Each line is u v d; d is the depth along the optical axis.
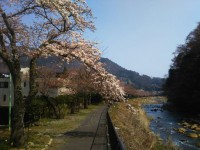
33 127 25.58
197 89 69.94
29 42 17.86
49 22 18.84
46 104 35.38
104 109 54.91
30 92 16.81
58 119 33.81
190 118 60.28
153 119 56.56
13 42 16.62
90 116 39.16
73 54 19.23
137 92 164.25
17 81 16.47
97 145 17.41
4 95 53.31
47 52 18.02
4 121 26.66
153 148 21.05
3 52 16.42
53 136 20.73
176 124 49.16
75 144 17.72
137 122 32.47
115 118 27.19
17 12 17.34
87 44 20.05
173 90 85.81
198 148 28.02
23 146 15.94
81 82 50.56
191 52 76.38
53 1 16.78
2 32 16.56
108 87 22.17
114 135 11.41
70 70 51.56
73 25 18.67
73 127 26.45
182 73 77.81
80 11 18.25
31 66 17.25
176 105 84.94
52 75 43.28
